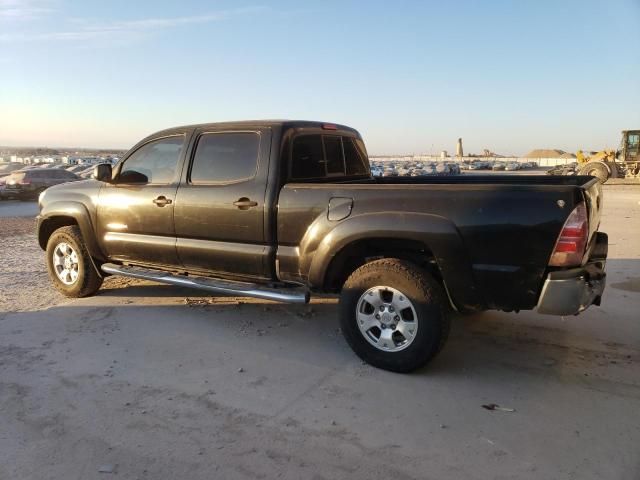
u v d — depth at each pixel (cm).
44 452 303
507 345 473
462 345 473
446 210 386
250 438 319
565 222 357
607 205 1886
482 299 386
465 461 294
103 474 282
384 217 403
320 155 524
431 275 407
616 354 451
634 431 325
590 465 289
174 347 466
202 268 516
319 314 564
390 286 407
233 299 618
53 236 622
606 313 562
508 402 365
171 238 529
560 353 454
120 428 329
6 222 1532
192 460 296
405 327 404
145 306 589
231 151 493
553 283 360
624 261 831
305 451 305
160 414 347
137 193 547
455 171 5697
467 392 380
